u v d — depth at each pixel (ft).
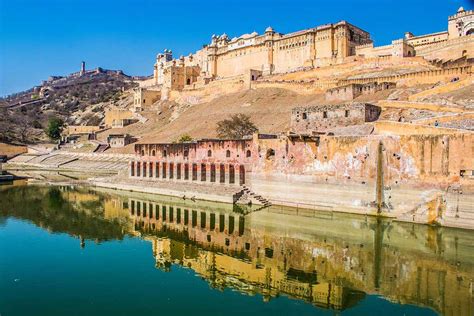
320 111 232.12
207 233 170.40
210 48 593.83
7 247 147.64
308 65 458.91
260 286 113.39
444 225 157.58
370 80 334.24
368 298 105.29
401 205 168.96
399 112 222.89
